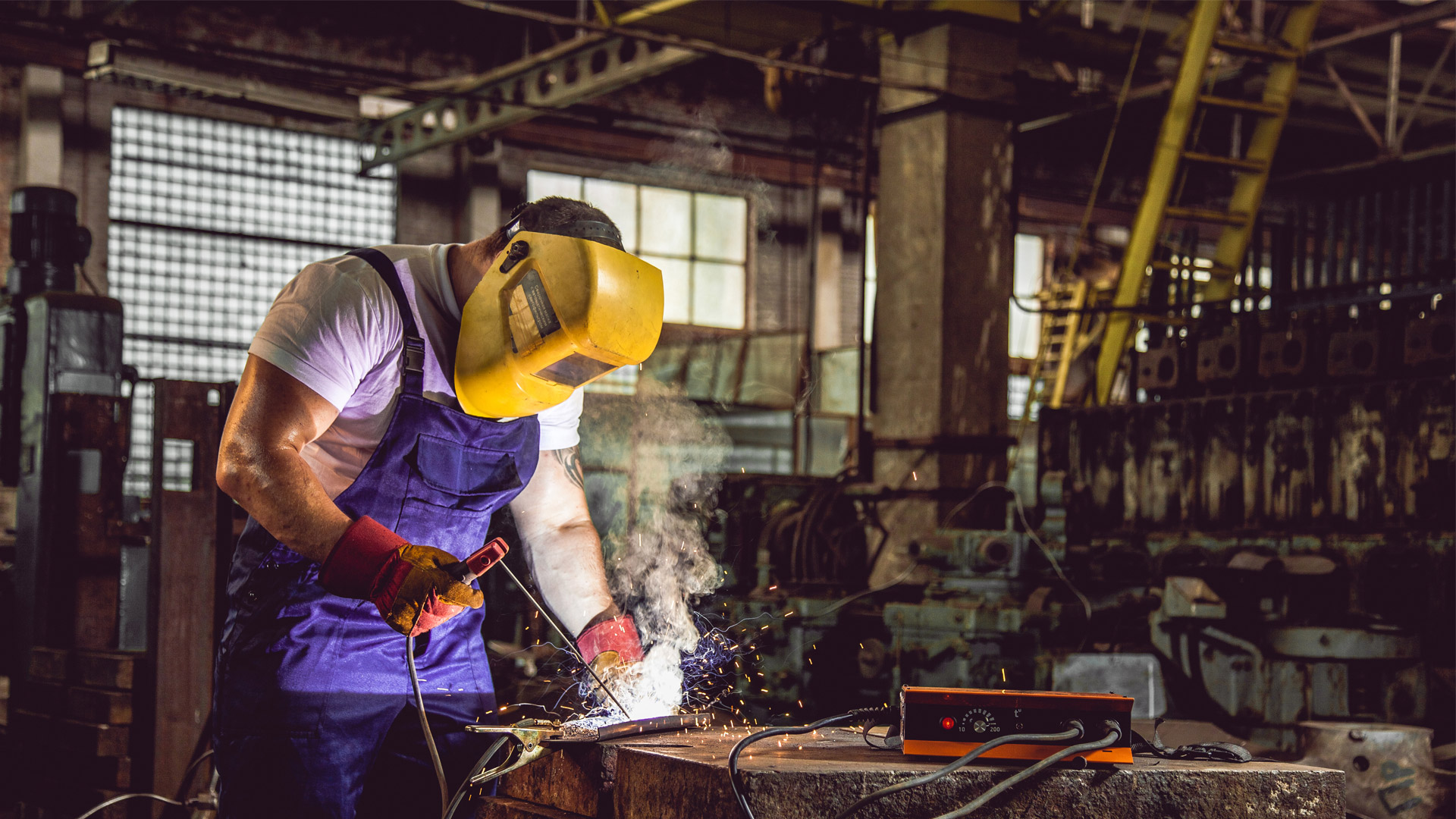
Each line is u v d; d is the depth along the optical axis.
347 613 1.92
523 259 1.86
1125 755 1.50
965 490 7.65
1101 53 10.09
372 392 1.91
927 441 7.68
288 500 1.73
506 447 2.02
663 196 14.92
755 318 15.36
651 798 1.55
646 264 1.89
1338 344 5.53
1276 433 5.81
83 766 3.86
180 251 12.52
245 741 1.88
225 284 12.75
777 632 5.55
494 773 1.72
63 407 4.55
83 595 4.56
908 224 8.03
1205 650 4.58
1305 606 4.95
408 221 13.54
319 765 1.88
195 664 3.83
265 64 10.80
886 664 5.11
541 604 2.14
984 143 7.97
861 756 1.58
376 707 1.94
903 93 8.12
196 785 3.79
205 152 12.66
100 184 11.98
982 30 7.95
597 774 1.66
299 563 1.90
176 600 3.80
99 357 4.87
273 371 1.79
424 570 1.65
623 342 1.83
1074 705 1.53
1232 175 16.08
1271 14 12.38
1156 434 6.44
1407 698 4.59
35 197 5.22
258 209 12.94
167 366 12.39
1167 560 5.60
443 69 13.58
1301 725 3.60
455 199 13.81
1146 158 16.78
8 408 4.85
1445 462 5.04
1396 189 8.92
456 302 1.96
